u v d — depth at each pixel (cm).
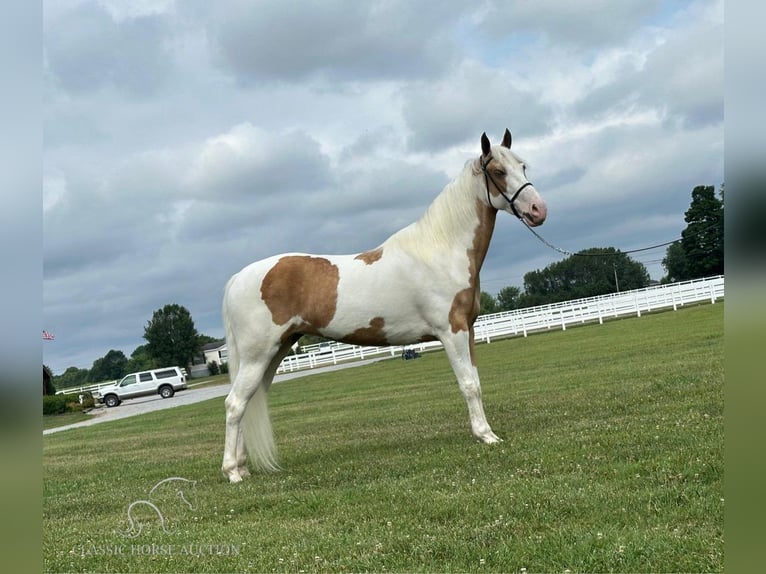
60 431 2586
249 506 678
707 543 420
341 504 632
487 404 1253
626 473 605
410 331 854
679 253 6794
